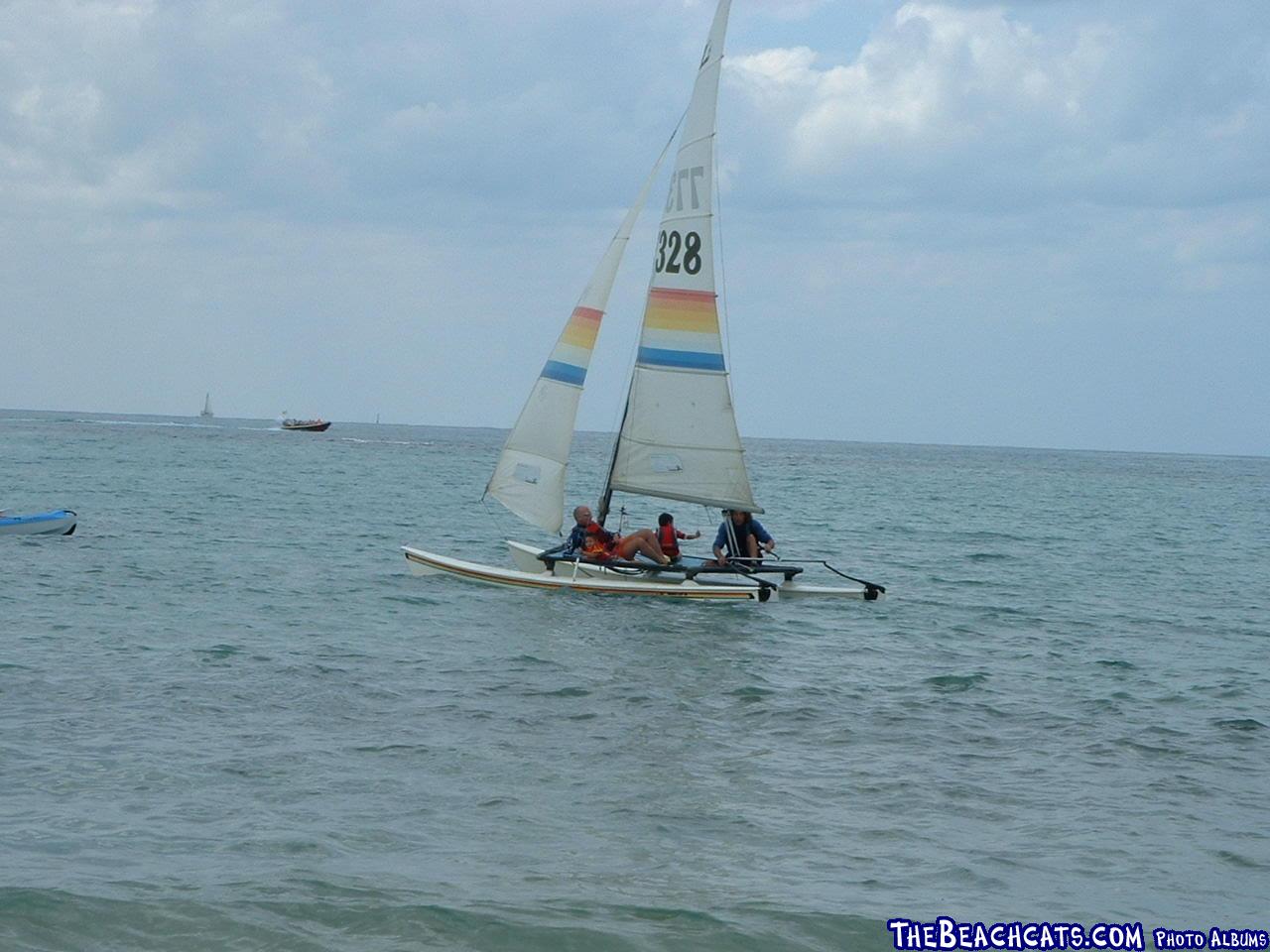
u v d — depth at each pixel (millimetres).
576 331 25859
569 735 14125
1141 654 20719
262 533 38062
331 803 11422
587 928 8883
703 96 24828
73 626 20000
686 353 25141
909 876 10156
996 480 114812
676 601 24688
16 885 9172
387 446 149000
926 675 18109
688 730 14539
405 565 29984
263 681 16312
